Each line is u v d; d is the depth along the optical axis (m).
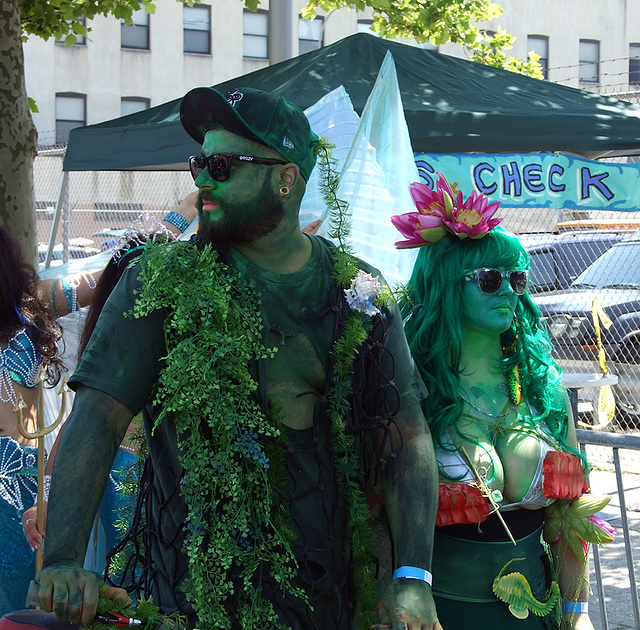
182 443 1.79
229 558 1.74
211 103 1.76
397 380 1.92
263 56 31.02
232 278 1.79
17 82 5.28
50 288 2.97
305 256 1.89
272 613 1.78
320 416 1.88
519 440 2.29
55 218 7.99
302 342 1.87
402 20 8.98
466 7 9.09
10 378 2.77
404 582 1.81
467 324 2.33
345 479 1.89
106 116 29.55
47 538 1.68
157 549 1.92
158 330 1.80
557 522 2.35
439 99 5.40
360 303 1.89
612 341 7.84
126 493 2.16
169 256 1.79
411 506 1.87
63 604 1.63
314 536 1.87
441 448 2.26
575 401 4.02
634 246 9.12
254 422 1.76
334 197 2.03
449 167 5.34
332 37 28.09
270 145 1.77
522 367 2.38
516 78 6.09
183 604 1.85
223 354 1.73
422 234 2.31
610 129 5.40
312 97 4.98
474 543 2.24
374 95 3.13
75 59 29.16
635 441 3.16
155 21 29.73
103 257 3.60
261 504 1.79
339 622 1.90
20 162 5.32
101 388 1.76
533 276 9.32
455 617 2.26
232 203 1.78
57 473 1.70
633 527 5.64
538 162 5.49
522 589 2.27
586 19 31.44
